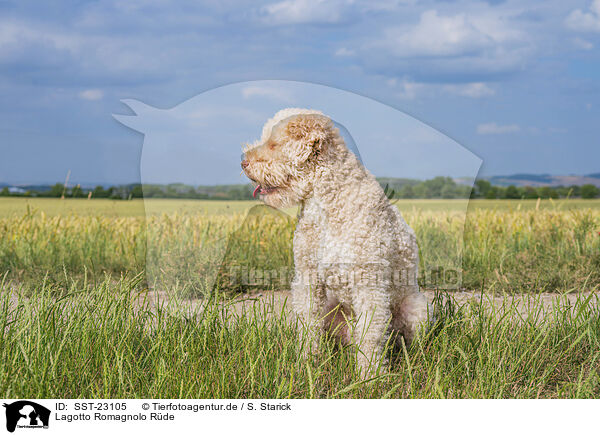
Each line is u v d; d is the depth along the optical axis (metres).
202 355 3.67
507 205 9.74
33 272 6.80
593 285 6.43
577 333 3.95
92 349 3.59
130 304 3.98
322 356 3.66
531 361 3.67
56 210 10.35
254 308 3.86
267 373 3.47
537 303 4.32
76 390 3.32
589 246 7.68
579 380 3.20
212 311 3.91
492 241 7.94
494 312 4.00
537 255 7.45
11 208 11.11
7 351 3.37
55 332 3.60
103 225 8.96
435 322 3.90
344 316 3.74
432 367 3.53
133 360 3.62
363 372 3.55
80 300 4.02
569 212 9.29
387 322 3.60
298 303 3.80
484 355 3.66
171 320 3.81
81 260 7.51
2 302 4.34
